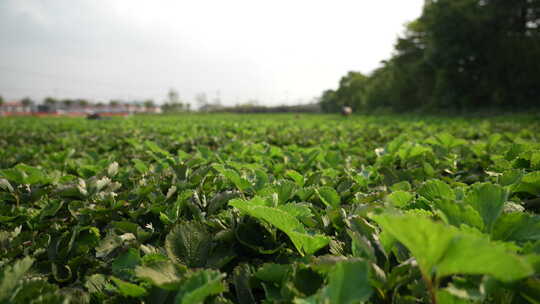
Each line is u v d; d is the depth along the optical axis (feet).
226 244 4.72
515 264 2.27
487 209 4.26
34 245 4.98
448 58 107.55
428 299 3.20
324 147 15.67
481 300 2.84
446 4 103.86
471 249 2.36
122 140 22.30
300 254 4.47
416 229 2.51
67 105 383.24
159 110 410.52
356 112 188.96
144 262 3.77
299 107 263.29
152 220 6.08
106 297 3.76
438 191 5.34
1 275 3.23
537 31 103.45
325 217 5.20
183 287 3.10
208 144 21.63
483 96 110.22
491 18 97.35
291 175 8.04
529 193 6.39
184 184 7.45
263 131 29.94
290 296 3.21
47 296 3.12
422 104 137.49
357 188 7.09
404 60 160.04
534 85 97.30
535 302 2.77
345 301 2.74
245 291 3.74
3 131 37.45
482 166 9.53
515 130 26.18
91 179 7.75
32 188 7.89
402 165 10.89
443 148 11.94
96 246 5.01
